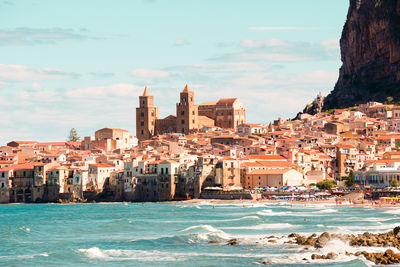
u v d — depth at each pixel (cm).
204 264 17350
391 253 17688
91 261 18050
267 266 16812
